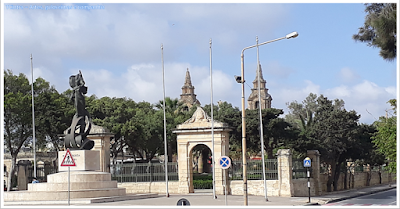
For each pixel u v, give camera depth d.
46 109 56.16
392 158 37.66
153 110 79.44
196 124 43.00
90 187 33.22
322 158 50.97
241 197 39.03
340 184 54.38
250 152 68.44
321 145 50.72
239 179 43.03
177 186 43.47
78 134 35.38
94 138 45.53
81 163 34.44
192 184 43.59
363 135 53.47
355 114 51.59
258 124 55.91
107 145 45.88
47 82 61.56
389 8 28.52
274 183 41.47
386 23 27.72
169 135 67.31
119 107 67.25
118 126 62.22
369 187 61.94
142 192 44.59
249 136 57.31
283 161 41.38
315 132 52.56
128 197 34.28
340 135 50.00
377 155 53.94
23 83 59.09
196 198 37.19
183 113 79.19
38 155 69.25
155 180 44.94
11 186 52.09
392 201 38.41
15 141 57.50
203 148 69.81
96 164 35.38
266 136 56.59
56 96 59.59
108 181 34.66
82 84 36.41
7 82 57.69
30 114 54.81
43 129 56.09
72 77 36.53
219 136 42.47
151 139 66.50
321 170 53.16
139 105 79.19
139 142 64.44
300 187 42.66
